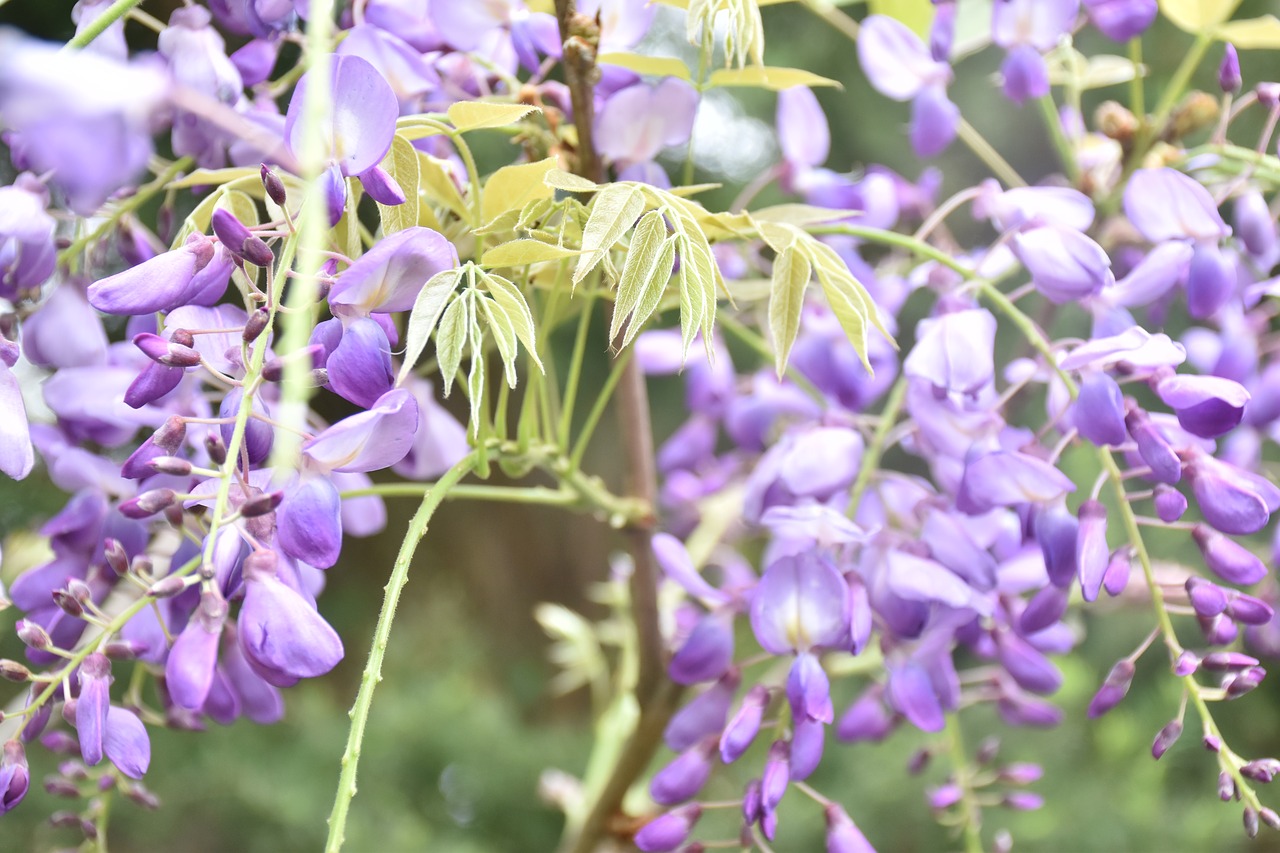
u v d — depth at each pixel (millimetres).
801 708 527
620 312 479
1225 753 512
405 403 474
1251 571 524
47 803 1433
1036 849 1428
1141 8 580
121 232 525
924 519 558
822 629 534
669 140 538
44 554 572
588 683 2314
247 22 508
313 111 433
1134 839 1404
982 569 551
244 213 505
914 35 618
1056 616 544
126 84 403
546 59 576
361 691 465
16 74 396
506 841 1868
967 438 559
